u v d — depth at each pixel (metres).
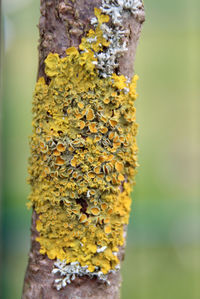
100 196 0.23
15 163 0.49
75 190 0.23
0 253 0.48
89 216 0.23
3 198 0.49
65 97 0.23
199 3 0.52
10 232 0.49
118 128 0.23
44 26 0.23
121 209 0.23
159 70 0.52
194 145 0.52
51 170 0.23
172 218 0.52
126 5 0.23
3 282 0.49
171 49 0.52
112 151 0.23
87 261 0.23
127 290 0.51
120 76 0.23
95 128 0.23
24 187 0.49
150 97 0.52
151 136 0.52
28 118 0.50
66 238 0.23
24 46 0.50
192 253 0.52
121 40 0.23
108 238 0.23
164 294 0.51
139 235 0.52
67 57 0.23
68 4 0.23
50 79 0.23
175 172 0.52
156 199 0.52
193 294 0.52
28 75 0.50
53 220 0.23
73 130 0.23
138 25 0.24
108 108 0.23
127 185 0.24
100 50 0.23
